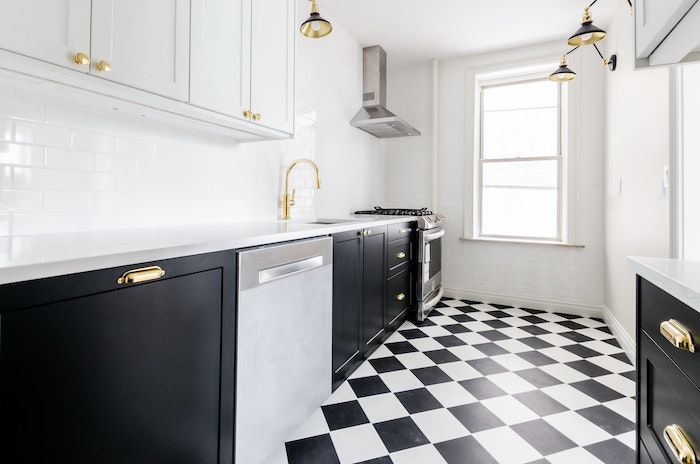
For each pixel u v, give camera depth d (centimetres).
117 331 88
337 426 161
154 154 166
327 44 303
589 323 308
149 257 94
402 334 279
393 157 414
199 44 145
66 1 103
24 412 71
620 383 200
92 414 82
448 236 390
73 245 100
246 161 221
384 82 365
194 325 108
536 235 366
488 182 384
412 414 170
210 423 114
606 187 313
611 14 291
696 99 153
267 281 135
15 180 120
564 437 153
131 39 120
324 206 305
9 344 69
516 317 324
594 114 326
